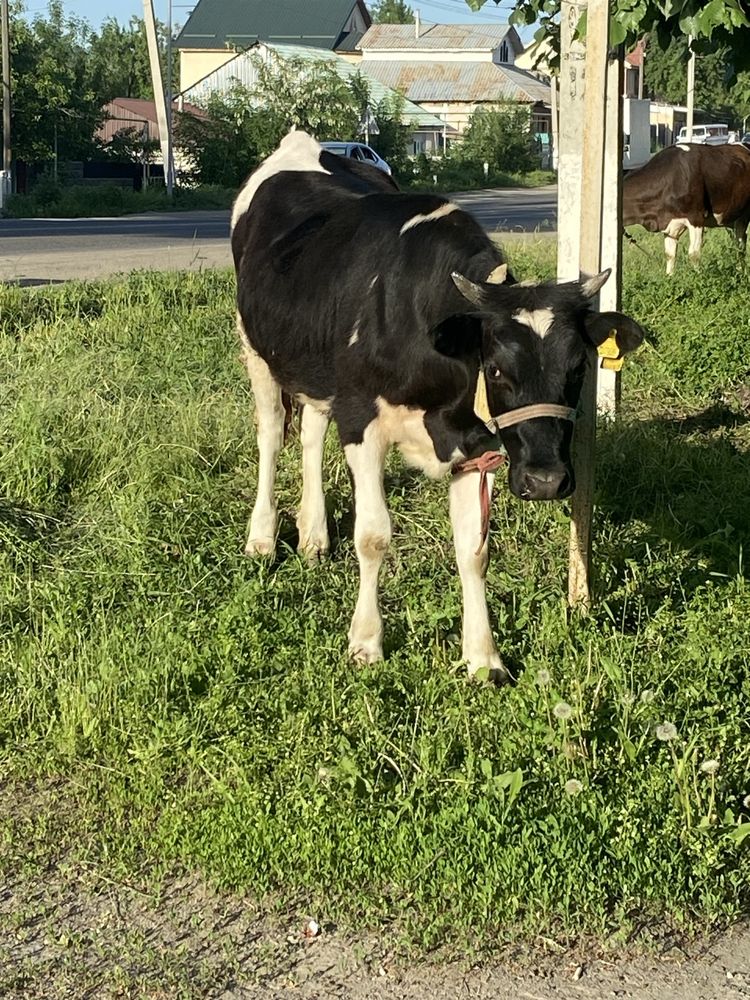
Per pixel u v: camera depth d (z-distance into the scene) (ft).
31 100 103.86
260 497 17.20
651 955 10.71
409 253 13.92
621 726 12.54
